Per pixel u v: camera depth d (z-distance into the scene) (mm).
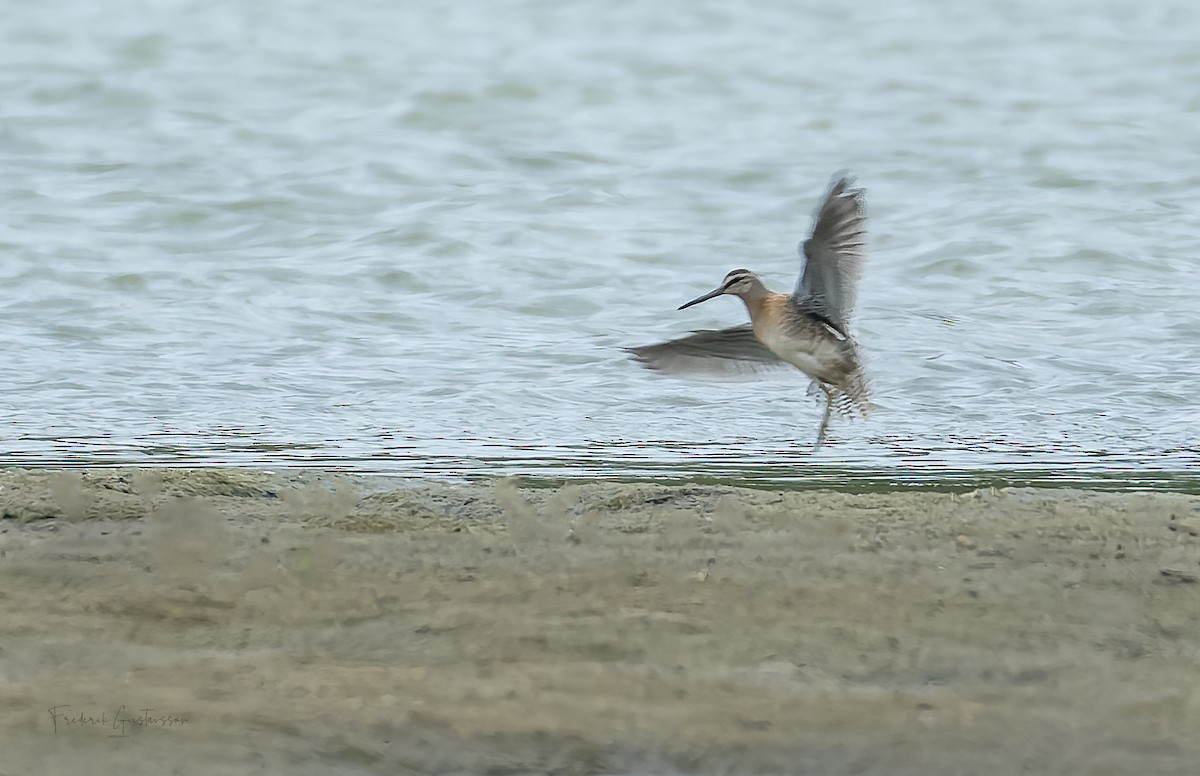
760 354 10695
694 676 8164
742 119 31641
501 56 36750
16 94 32000
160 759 7238
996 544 10406
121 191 25641
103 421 14961
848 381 10477
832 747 7434
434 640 8656
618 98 33281
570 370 17094
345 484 12422
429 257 22172
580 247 22844
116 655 8422
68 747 7316
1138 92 33625
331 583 9602
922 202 25453
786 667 8289
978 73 35594
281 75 34531
